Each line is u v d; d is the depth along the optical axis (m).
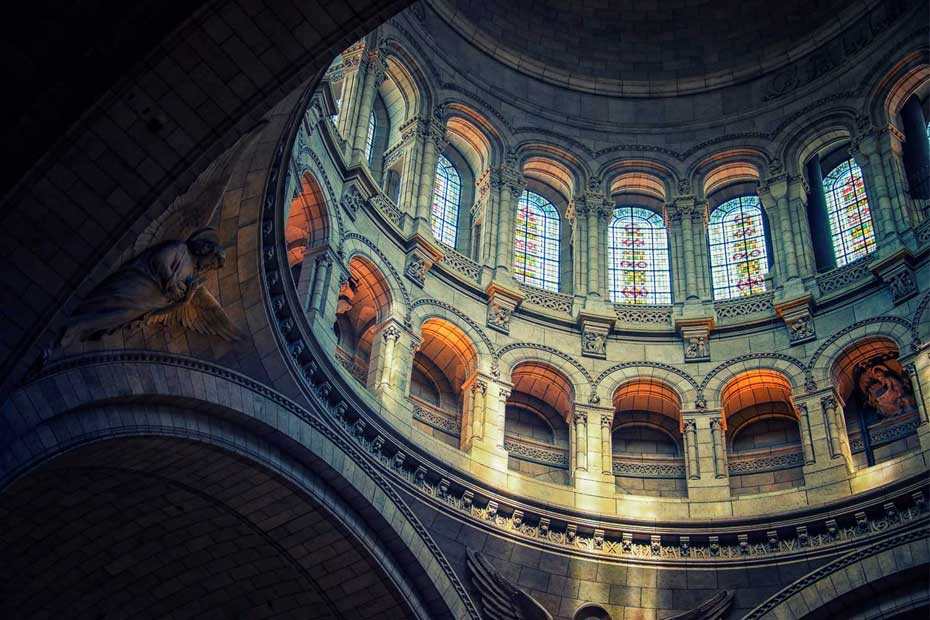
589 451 32.91
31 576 27.27
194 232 22.42
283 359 25.47
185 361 23.42
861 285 34.09
